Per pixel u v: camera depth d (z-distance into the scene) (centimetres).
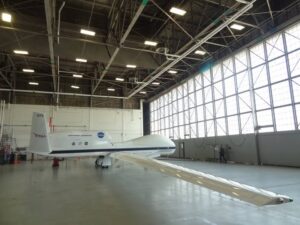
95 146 1511
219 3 1254
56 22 1368
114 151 1546
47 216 489
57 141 1440
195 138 2155
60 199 646
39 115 1388
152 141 1661
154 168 407
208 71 2030
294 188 729
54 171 1380
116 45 1338
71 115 2644
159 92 2836
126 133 2861
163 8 1344
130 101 2966
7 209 546
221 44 1792
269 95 1460
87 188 812
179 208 532
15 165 1841
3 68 2016
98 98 2791
